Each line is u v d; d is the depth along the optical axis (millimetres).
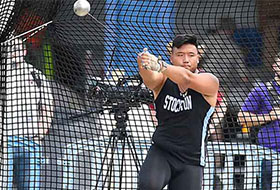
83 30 21078
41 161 20328
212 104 15820
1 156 19656
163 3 21859
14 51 19922
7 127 19703
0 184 19750
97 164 20500
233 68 21594
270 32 22156
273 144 20875
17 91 20188
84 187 20062
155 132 16016
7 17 20344
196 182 15758
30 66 20875
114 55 20719
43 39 20844
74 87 20875
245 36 22203
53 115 21266
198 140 15789
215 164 20516
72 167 20406
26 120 19797
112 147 19422
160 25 21625
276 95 21078
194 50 15891
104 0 21625
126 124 19531
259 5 21984
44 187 19516
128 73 21328
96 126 21375
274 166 20594
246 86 21516
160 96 15875
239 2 22359
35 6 20391
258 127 20969
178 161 15758
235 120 21641
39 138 19859
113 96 19766
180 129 15742
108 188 19312
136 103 19734
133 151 20594
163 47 21203
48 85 21234
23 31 20500
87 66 21125
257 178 20625
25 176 20141
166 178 15648
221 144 20359
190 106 15703
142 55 14711
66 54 21016
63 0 20766
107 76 21500
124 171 19875
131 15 21391
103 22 21344
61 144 20938
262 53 21953
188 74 15234
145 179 15461
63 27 20938
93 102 20875
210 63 21672
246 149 20391
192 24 21859
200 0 21766
